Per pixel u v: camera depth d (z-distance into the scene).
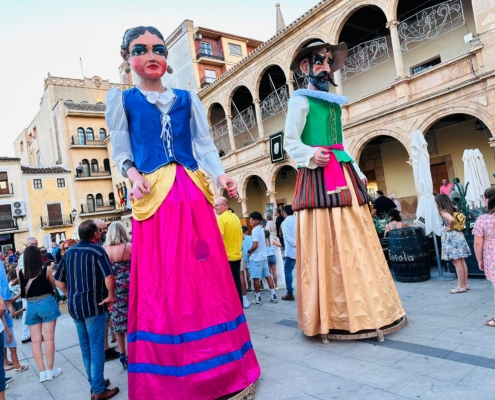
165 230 2.97
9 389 4.21
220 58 28.73
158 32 3.24
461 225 5.38
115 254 4.55
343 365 3.30
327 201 3.99
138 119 3.12
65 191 34.41
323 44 4.22
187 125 3.33
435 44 14.80
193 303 2.85
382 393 2.69
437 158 15.45
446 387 2.65
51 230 33.12
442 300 5.04
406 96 12.83
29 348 6.23
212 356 2.81
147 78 3.17
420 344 3.53
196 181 3.21
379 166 17.78
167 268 2.88
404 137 12.95
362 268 3.91
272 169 19.14
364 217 4.16
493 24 10.61
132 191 3.05
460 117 14.27
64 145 35.88
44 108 40.91
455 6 13.99
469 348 3.27
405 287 6.21
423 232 6.66
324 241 4.05
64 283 3.87
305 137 4.21
